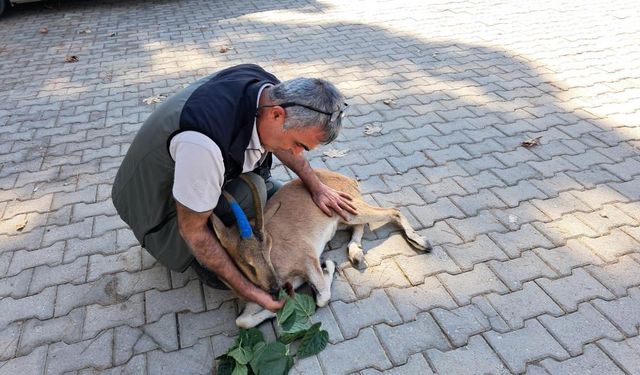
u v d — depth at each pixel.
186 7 8.79
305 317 2.37
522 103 4.72
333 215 2.91
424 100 4.86
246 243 2.27
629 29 6.53
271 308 2.30
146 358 2.37
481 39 6.45
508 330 2.43
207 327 2.51
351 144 4.16
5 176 3.88
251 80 2.12
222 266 2.19
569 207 3.28
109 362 2.35
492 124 4.37
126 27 7.74
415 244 2.93
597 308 2.53
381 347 2.36
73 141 4.38
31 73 6.00
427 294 2.65
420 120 4.49
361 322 2.50
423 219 3.22
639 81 5.04
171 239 2.45
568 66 5.49
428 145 4.09
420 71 5.54
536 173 3.66
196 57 6.28
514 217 3.20
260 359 2.16
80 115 4.86
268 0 9.02
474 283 2.71
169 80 5.60
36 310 2.64
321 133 1.96
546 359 2.28
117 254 3.01
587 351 2.31
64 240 3.14
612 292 2.62
